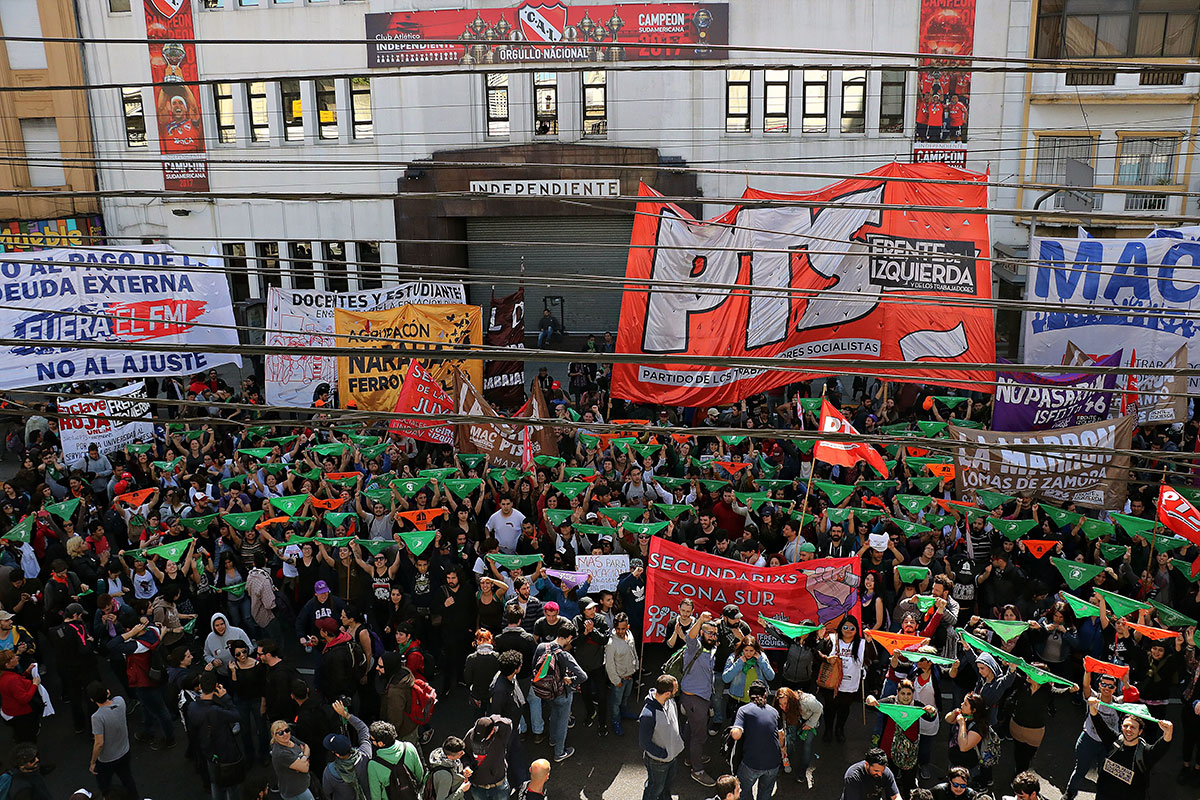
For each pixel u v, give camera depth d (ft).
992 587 36.58
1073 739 33.53
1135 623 32.89
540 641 32.83
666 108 89.35
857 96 87.51
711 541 38.96
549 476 48.03
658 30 87.15
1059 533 39.81
